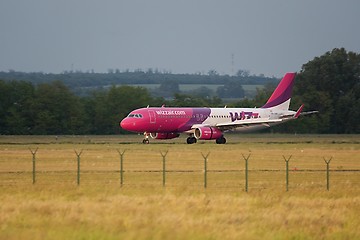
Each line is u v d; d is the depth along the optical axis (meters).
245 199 181.12
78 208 163.25
